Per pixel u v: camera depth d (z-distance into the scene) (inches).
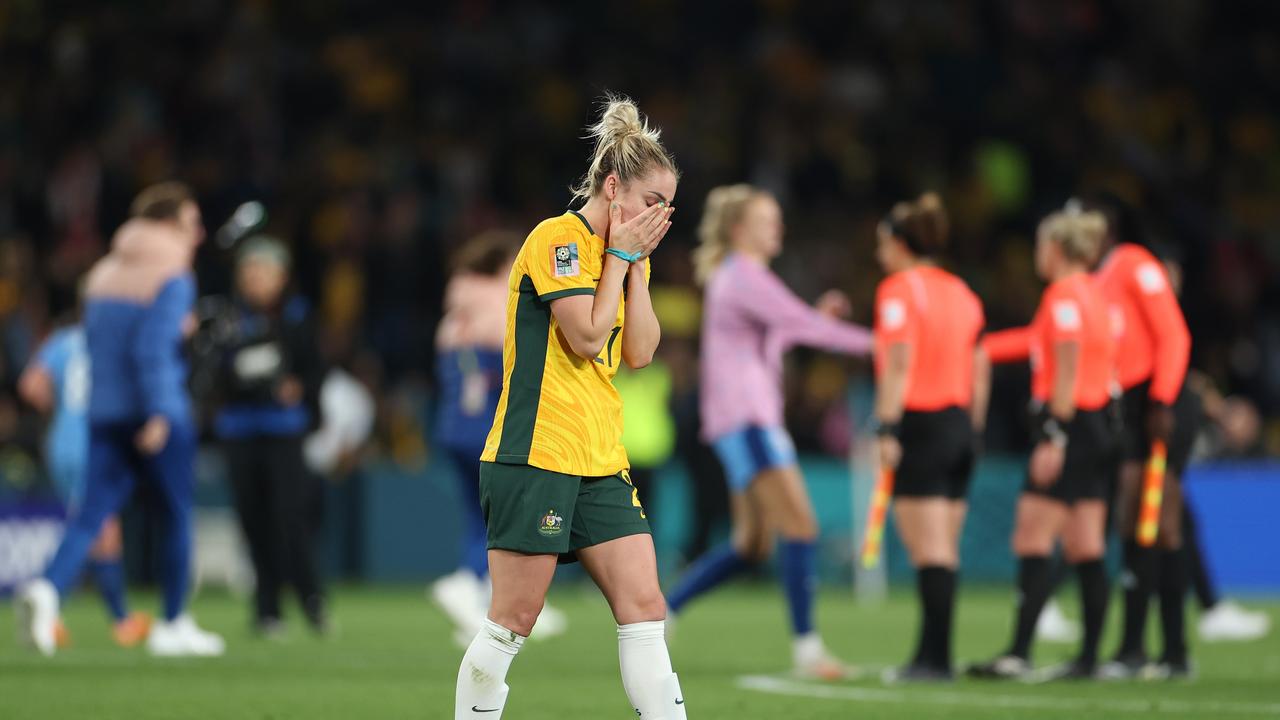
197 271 2508.6
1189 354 1072.2
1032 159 3280.0
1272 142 3464.6
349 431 2126.0
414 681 1005.8
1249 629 1451.8
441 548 2235.5
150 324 1155.9
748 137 3100.4
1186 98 3496.6
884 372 987.9
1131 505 1047.6
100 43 2886.3
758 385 1083.9
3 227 2647.6
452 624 1553.9
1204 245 3164.4
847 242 2972.4
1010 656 1037.8
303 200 2770.7
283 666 1111.0
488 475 600.1
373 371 2428.6
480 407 1365.7
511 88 3127.5
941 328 989.8
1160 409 1014.4
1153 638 1413.6
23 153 2731.3
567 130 3085.6
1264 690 954.1
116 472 1174.3
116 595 1315.2
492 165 2957.7
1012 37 3472.0
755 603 1974.7
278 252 1423.5
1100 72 3476.9
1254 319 2994.6
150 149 2719.0
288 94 2984.7
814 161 3080.7
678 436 2166.6
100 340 1163.3
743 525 1150.3
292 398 1418.6
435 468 2242.9
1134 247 1048.8
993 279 2989.7
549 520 589.9
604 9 3312.0
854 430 2319.1
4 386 2225.6
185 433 1187.9
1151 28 3567.9
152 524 2101.4
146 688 954.7
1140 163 3324.3
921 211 1016.2
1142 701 891.4
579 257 595.8
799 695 928.3
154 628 1221.1
